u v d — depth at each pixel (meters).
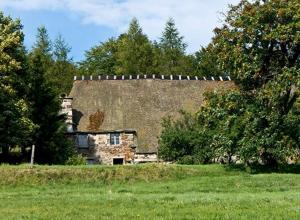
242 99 38.59
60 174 34.44
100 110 60.53
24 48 54.44
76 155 53.00
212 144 39.91
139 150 57.41
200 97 62.56
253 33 38.00
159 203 19.86
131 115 60.19
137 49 91.81
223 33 39.22
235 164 40.00
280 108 38.28
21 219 16.38
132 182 34.69
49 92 52.84
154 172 36.12
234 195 24.05
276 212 16.88
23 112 49.31
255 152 37.84
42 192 28.17
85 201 21.03
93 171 35.19
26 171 34.22
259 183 31.50
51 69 92.44
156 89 63.22
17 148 57.69
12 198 23.66
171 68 92.44
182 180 34.72
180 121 49.22
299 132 38.31
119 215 16.83
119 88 63.09
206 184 31.66
